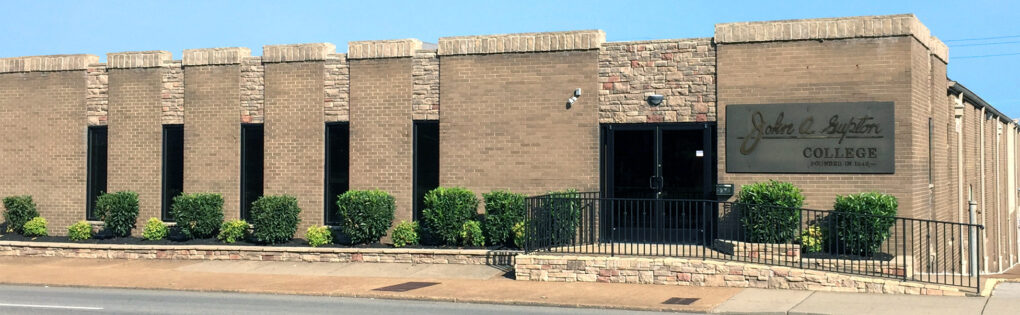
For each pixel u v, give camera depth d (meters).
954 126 22.27
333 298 14.98
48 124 23.31
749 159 18.23
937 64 20.06
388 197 20.03
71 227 21.92
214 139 21.91
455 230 19.16
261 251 19.72
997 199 29.78
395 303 14.34
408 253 18.84
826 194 17.78
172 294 15.56
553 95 19.64
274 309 13.57
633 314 13.05
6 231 23.27
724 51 18.45
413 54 20.61
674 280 15.67
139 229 22.45
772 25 18.08
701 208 18.84
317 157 21.19
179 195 22.36
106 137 23.03
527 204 17.06
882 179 17.48
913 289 14.30
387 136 20.73
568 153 19.52
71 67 23.09
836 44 17.70
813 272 14.94
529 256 16.45
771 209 17.00
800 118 17.91
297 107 21.34
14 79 23.61
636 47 19.19
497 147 19.98
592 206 17.64
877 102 17.45
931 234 19.11
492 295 14.70
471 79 20.17
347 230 19.81
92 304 14.18
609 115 19.31
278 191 21.44
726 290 14.95
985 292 14.19
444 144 20.34
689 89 18.80
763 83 18.17
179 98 22.28
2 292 15.90
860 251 16.06
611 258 16.08
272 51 21.47
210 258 20.02
